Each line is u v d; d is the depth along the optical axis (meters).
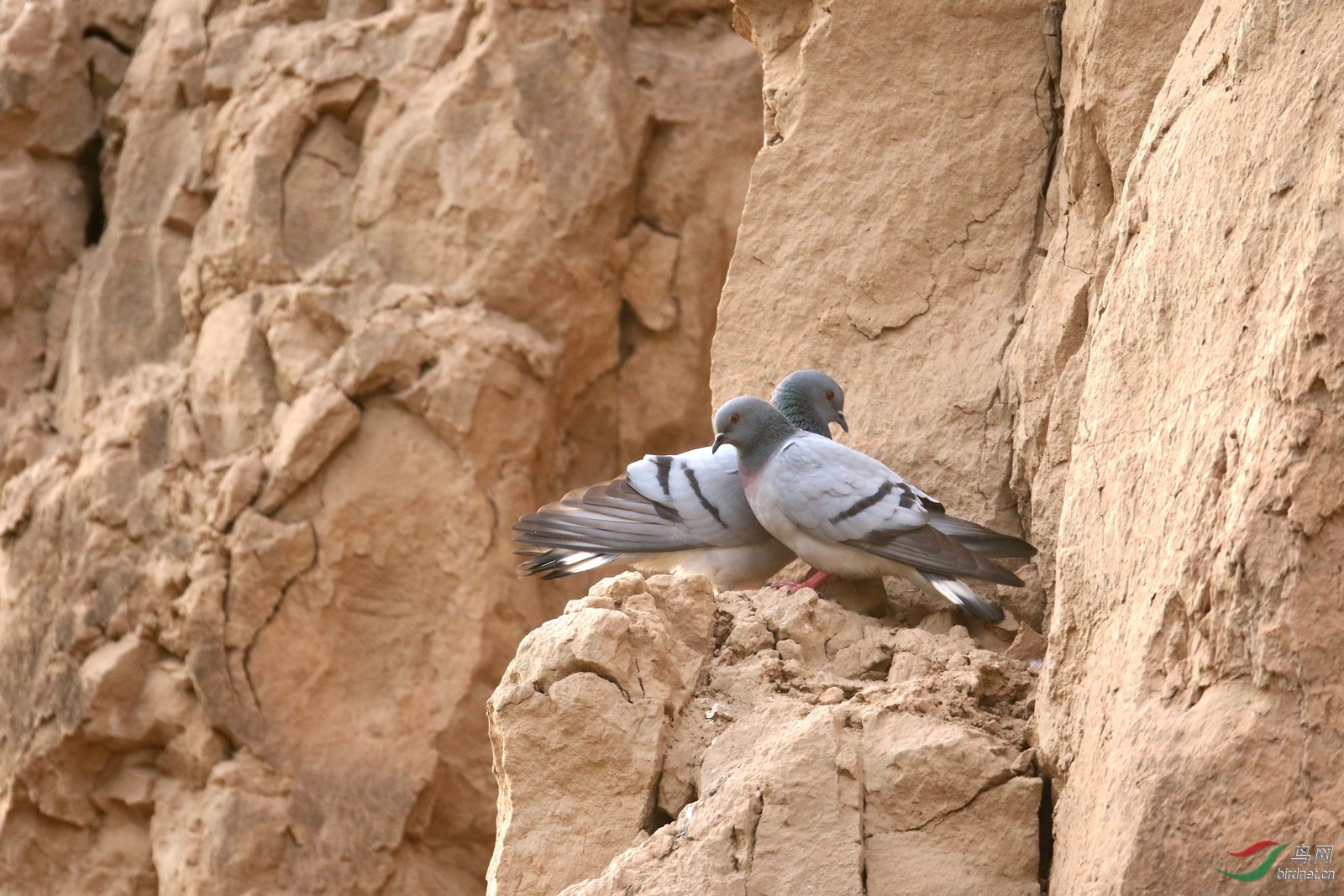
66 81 21.77
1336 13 6.18
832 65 11.47
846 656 8.52
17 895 18.89
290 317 19.56
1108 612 6.57
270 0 21.42
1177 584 5.75
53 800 18.86
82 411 20.61
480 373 19.22
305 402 18.98
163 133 21.38
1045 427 9.49
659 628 7.71
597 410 20.97
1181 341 6.58
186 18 21.58
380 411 19.30
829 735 6.99
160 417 19.97
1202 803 5.25
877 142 11.30
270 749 18.44
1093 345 7.65
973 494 10.20
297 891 18.16
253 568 18.64
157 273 20.89
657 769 7.39
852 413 10.83
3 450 20.80
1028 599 9.29
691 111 21.27
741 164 21.39
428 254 20.03
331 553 18.83
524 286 19.92
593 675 7.48
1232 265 6.21
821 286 11.24
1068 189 10.15
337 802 18.47
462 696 18.81
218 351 19.83
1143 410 6.80
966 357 10.62
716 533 9.85
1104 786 5.90
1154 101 8.99
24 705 19.20
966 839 6.84
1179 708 5.60
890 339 11.00
